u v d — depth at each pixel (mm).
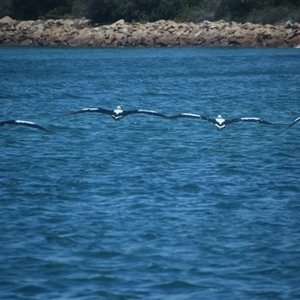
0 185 79562
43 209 71188
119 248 61844
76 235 64188
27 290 54344
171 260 59531
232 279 56562
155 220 68188
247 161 93000
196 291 54500
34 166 89062
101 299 53094
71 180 81812
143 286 55188
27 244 62312
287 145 104438
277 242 63562
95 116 130375
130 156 95625
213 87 179500
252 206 73000
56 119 126188
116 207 72062
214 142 106250
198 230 66000
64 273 57125
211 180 82375
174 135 112250
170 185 79875
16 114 133125
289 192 78125
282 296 53781
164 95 164500
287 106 146375
